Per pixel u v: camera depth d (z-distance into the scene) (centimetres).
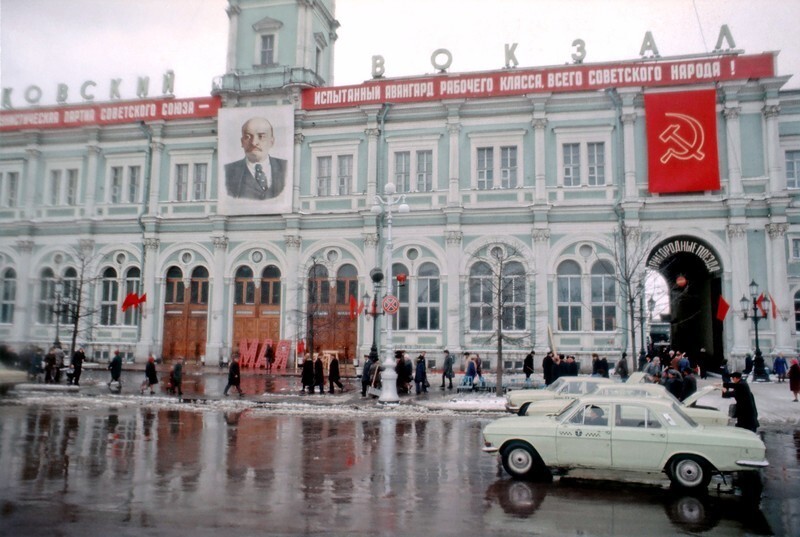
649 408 1173
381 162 3959
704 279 3922
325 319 3938
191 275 4172
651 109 3603
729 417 1500
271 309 4062
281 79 4166
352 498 1038
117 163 4316
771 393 2738
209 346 4053
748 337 3409
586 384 1848
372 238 3897
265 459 1355
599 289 3647
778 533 891
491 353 3697
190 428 1792
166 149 4294
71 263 4191
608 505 1029
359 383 3341
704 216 3528
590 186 3688
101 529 845
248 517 915
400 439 1650
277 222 4091
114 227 4241
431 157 3931
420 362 2825
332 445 1545
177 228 4203
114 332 4206
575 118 3750
